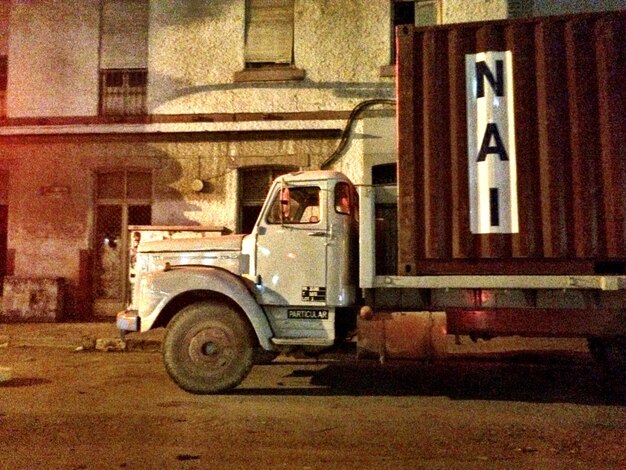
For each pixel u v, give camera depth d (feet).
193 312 21.99
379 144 38.60
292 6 40.11
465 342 23.26
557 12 37.99
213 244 22.86
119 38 41.52
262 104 39.75
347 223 22.11
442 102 20.70
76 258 40.81
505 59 20.40
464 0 38.04
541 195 19.93
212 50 40.45
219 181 39.96
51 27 41.83
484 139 20.24
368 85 39.06
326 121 39.11
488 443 16.29
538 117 20.11
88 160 41.04
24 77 41.75
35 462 14.60
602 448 15.85
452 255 20.26
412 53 20.88
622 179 19.45
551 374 26.18
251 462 14.66
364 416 19.16
